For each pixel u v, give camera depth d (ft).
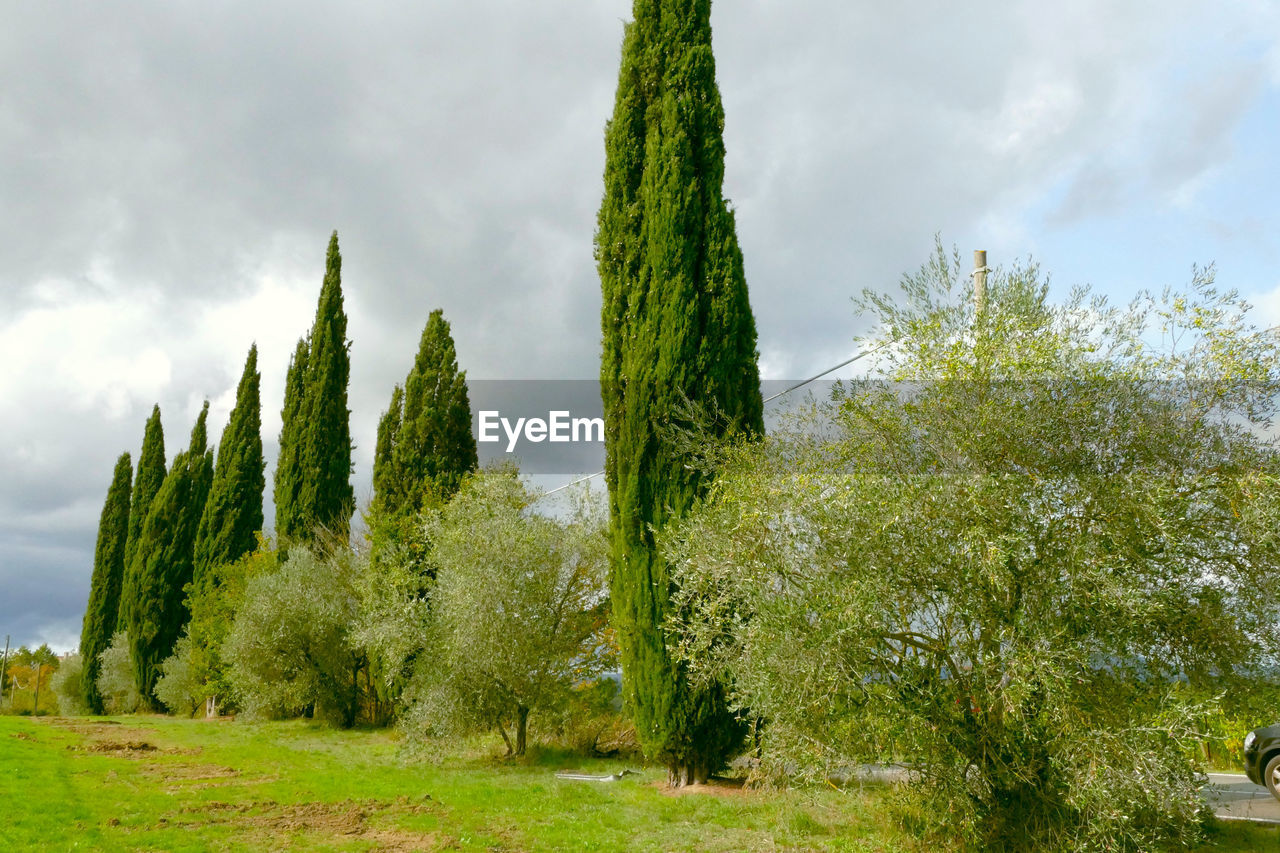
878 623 22.89
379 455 72.90
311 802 33.55
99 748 51.24
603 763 45.37
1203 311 23.59
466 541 48.52
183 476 118.73
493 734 52.54
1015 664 21.16
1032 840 22.35
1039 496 22.89
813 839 26.55
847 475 25.20
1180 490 22.90
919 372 25.41
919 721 22.43
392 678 52.80
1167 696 21.33
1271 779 33.24
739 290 41.39
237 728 70.59
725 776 38.32
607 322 42.80
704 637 28.76
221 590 91.71
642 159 44.16
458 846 26.35
